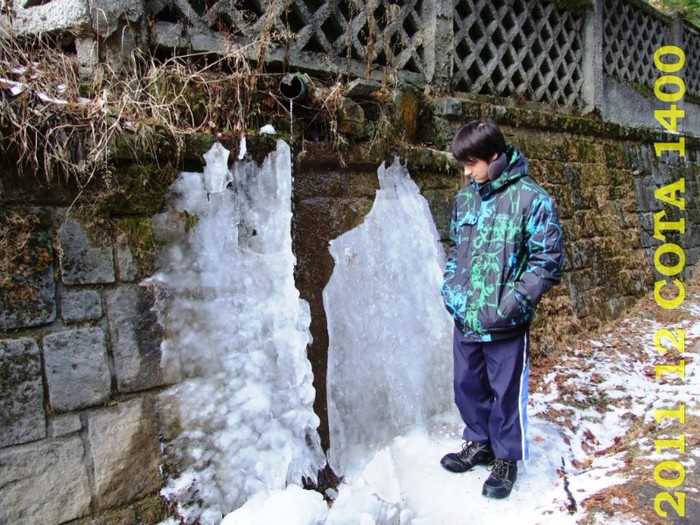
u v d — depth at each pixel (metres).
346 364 2.94
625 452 2.96
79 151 2.07
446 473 2.84
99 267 2.14
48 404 1.99
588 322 4.94
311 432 2.68
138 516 2.15
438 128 3.80
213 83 2.55
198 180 2.40
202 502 2.29
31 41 2.59
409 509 2.55
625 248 5.62
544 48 4.98
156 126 2.27
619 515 2.29
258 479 2.43
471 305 2.59
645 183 6.12
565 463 2.95
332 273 2.94
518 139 4.54
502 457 2.62
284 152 2.67
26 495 1.93
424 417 3.27
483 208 2.61
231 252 2.51
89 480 2.06
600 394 3.73
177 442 2.27
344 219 3.03
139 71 2.50
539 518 2.41
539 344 4.34
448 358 3.46
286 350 2.62
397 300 3.23
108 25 2.41
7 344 1.92
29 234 1.98
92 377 2.09
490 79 4.50
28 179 1.98
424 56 3.98
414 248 3.37
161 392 2.27
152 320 2.26
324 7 3.31
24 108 1.96
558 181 4.90
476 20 4.34
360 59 3.59
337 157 2.94
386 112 3.34
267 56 3.02
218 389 2.40
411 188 3.45
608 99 5.87
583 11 5.37
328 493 2.67
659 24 6.75
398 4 3.92
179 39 2.71
